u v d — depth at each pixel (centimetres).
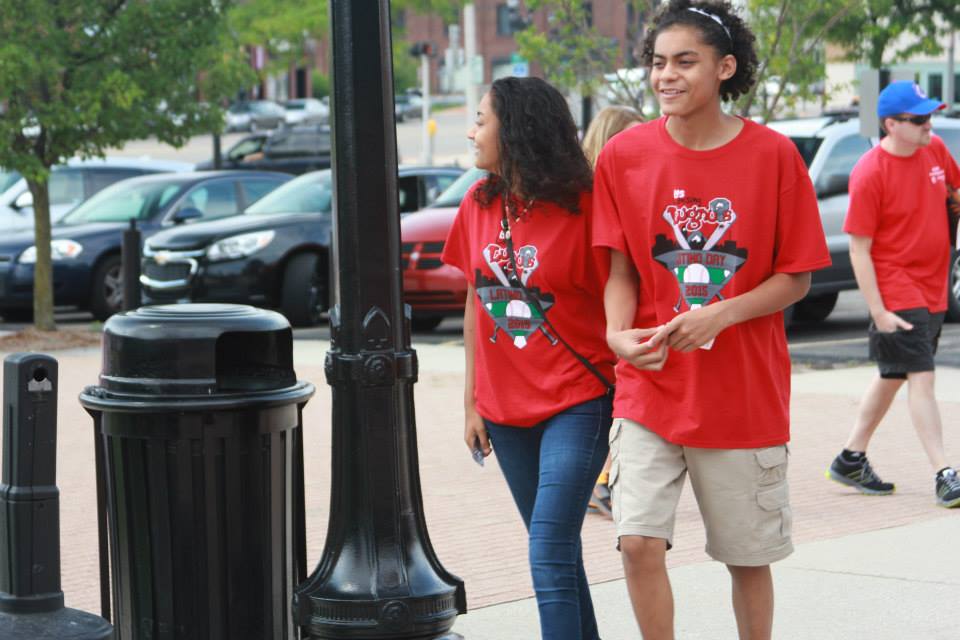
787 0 1777
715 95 549
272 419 571
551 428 595
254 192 2552
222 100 2266
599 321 597
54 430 542
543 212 590
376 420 566
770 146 550
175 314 570
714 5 551
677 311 557
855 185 998
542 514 583
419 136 8038
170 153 6781
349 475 568
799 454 1171
